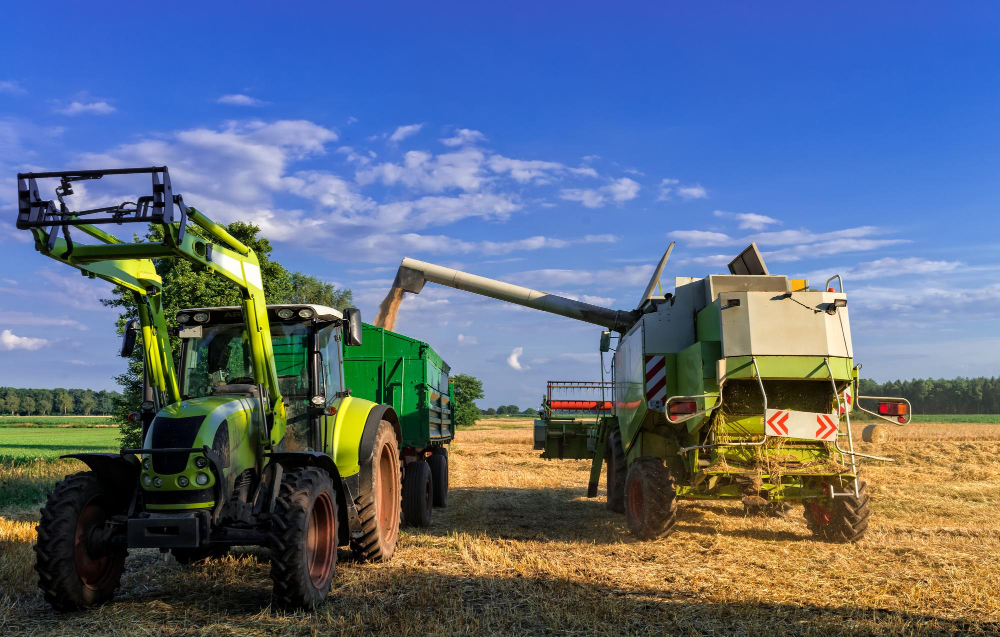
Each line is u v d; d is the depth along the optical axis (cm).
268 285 2320
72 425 9438
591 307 1208
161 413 575
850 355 789
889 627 487
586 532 918
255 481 620
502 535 896
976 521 1004
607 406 1409
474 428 7156
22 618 545
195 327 693
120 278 596
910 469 1836
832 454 813
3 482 1486
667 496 820
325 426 707
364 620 523
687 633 489
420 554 769
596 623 503
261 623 524
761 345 776
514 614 531
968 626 496
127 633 504
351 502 690
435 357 1170
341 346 789
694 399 801
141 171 502
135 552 793
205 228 583
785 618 517
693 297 894
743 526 955
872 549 776
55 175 503
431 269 1294
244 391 660
